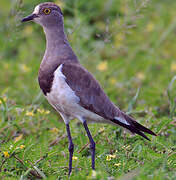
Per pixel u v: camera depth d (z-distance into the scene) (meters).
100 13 18.81
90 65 16.14
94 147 10.41
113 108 10.80
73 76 10.31
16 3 13.77
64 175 9.93
